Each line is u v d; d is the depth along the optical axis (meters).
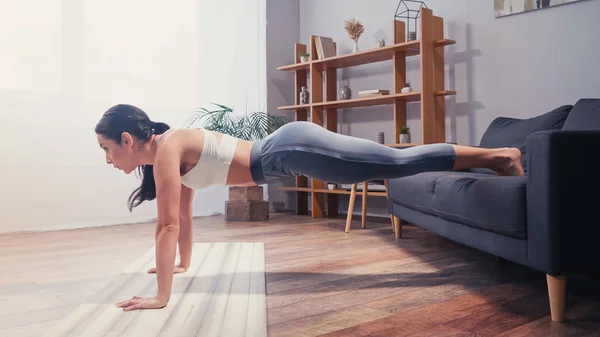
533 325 1.50
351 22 4.52
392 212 3.39
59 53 3.93
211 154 1.87
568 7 3.35
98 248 3.02
